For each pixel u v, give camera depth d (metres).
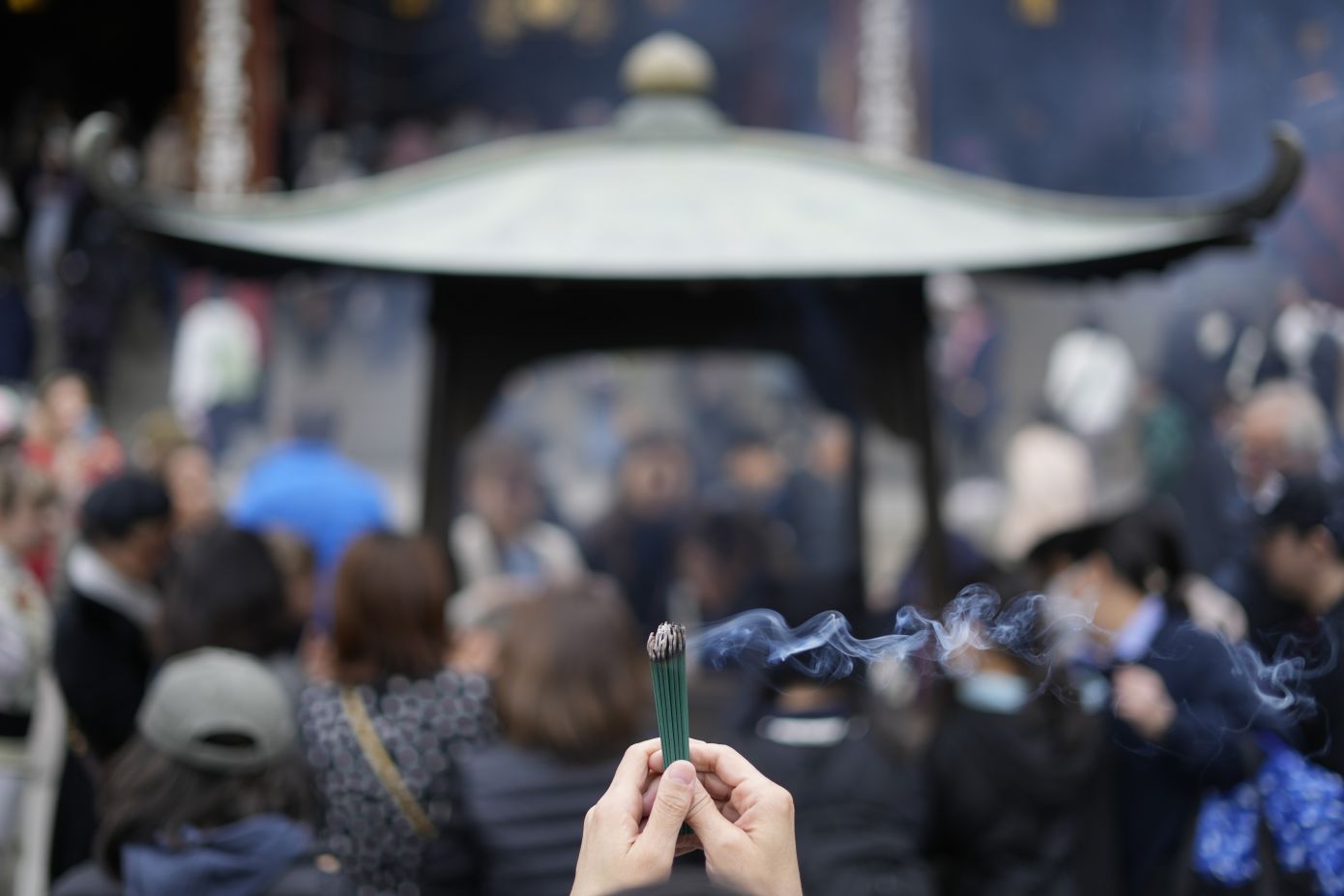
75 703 3.96
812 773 3.34
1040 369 13.30
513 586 5.48
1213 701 3.52
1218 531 7.80
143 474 4.07
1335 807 3.34
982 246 4.50
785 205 4.78
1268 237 11.82
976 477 12.21
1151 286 13.49
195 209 4.39
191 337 10.91
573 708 3.17
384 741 3.24
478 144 18.47
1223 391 9.27
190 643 3.70
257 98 12.63
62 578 4.56
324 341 14.22
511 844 3.13
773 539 6.91
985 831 3.58
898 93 13.48
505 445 6.70
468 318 5.04
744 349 5.10
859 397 4.96
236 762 2.83
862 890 3.25
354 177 16.98
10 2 16.12
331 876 3.05
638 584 6.99
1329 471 5.22
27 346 10.60
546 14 20.09
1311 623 3.49
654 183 4.91
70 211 12.21
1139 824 3.61
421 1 19.50
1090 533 3.94
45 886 4.09
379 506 5.52
